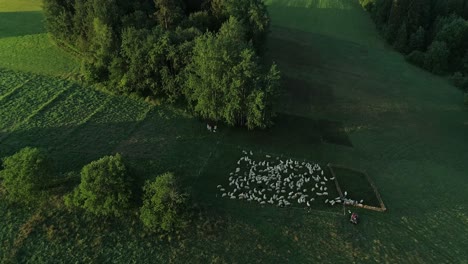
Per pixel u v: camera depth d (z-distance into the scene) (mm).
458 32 108062
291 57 102562
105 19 77875
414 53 110125
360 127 77312
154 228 48625
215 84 66938
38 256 44125
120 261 44781
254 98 66750
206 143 66562
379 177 63781
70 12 85625
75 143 62469
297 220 52938
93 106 71750
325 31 123500
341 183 60938
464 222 55844
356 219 53281
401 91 93812
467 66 105250
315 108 81688
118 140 64438
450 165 69062
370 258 48562
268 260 46844
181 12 88000
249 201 55250
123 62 73938
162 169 59469
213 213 52250
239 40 75500
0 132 62812
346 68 101438
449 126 81688
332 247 49438
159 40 71938
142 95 75938
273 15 130750
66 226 47625
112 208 47281
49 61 84125
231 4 90000
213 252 47000
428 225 54594
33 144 61156
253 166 61938
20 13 105312
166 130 68375
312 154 67562
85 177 47688
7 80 75875
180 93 74438
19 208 49219
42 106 69812
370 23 134125
